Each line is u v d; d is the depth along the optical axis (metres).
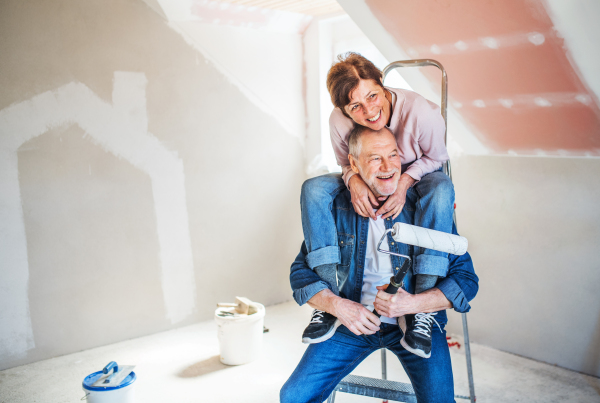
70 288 3.10
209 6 3.38
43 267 2.99
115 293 3.27
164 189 3.43
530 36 1.91
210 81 3.58
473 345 3.04
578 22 1.73
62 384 2.68
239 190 3.80
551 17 1.77
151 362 2.94
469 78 2.33
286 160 4.07
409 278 1.61
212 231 3.68
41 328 3.01
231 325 2.82
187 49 3.45
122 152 3.23
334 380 1.63
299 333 3.35
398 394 1.67
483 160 2.93
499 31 1.98
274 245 4.05
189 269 3.58
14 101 2.84
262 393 2.50
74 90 3.03
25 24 2.85
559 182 2.61
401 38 2.36
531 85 2.15
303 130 4.16
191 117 3.51
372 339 1.64
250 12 3.61
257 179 3.90
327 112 4.03
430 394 1.51
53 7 2.92
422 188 1.61
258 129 3.87
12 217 2.88
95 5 3.06
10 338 2.91
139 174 3.31
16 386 2.66
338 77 1.61
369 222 1.64
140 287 3.37
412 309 1.46
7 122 2.83
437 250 1.48
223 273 3.76
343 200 1.71
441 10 2.05
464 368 2.70
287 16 3.80
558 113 2.23
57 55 2.96
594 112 2.11
